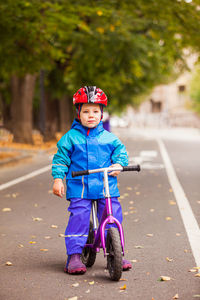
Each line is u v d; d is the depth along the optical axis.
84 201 5.44
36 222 8.34
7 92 35.59
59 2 15.93
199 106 57.25
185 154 23.25
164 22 19.48
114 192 5.41
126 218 8.61
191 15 16.91
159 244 6.81
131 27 19.88
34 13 15.42
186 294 4.84
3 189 12.26
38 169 17.05
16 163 19.34
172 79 40.47
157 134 50.00
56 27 16.55
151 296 4.80
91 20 19.72
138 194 11.30
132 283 5.18
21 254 6.39
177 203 10.06
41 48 18.09
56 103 38.50
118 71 24.42
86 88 5.38
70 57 25.05
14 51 18.20
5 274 5.55
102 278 5.36
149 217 8.67
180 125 80.56
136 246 6.70
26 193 11.58
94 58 22.12
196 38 18.72
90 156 5.41
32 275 5.50
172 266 5.78
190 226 7.92
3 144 25.83
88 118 5.40
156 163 18.84
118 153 5.48
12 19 15.57
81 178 5.40
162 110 87.00
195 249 6.52
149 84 35.38
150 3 16.53
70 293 4.91
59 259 6.16
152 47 22.19
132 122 86.19
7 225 8.12
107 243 5.29
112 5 17.02
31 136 26.83
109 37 20.53
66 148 5.42
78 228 5.44
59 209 9.52
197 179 13.93
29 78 26.34
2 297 4.82
